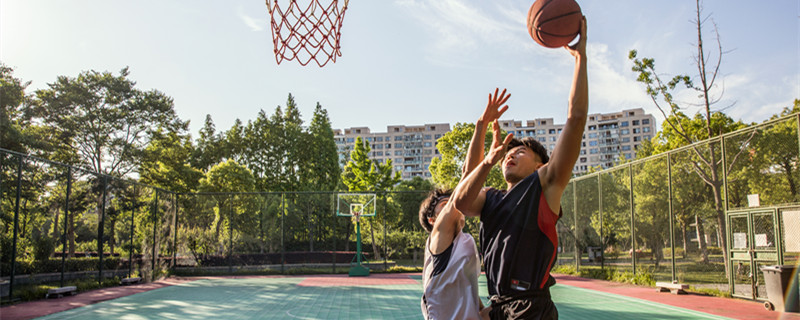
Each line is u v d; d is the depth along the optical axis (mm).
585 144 109188
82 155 23203
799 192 7375
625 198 12391
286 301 9242
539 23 1859
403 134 108500
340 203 18438
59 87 22500
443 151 22797
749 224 8312
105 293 11211
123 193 13977
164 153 25094
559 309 7801
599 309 7758
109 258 13125
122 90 23625
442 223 1905
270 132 36281
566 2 1844
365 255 19125
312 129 36938
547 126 106250
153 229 15734
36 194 10398
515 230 1517
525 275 1514
